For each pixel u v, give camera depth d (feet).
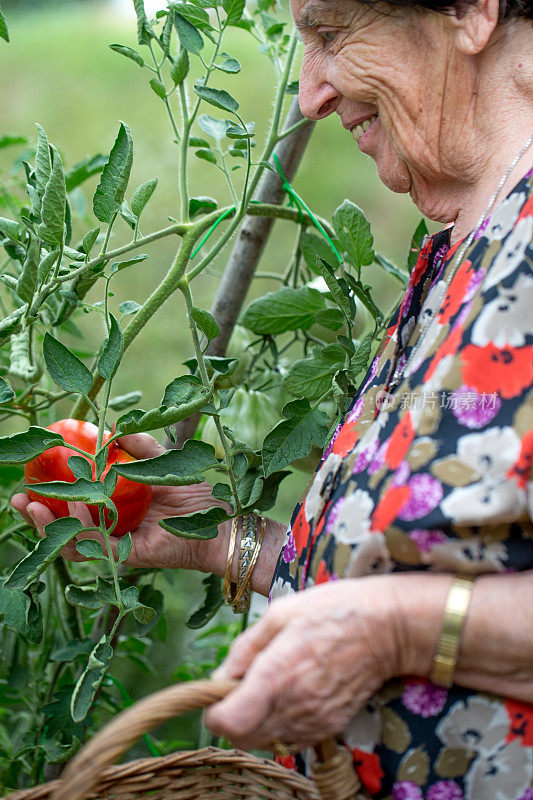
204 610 4.13
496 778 2.67
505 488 2.49
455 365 2.64
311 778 2.80
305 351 4.73
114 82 15.67
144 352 9.18
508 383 2.58
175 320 9.48
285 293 4.35
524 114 2.98
